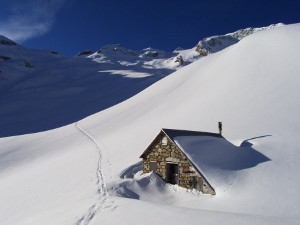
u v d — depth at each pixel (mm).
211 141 27375
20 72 195875
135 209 17766
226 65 63625
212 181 22438
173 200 23219
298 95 42031
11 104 135125
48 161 46844
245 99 46375
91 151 45906
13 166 49250
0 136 96812
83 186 27781
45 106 129125
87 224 17328
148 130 49594
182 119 48594
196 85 64938
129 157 36438
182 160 24531
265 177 22156
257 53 59594
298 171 22391
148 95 78062
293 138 29547
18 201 29109
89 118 80000
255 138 30125
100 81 161000
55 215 20594
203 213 15664
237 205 19531
